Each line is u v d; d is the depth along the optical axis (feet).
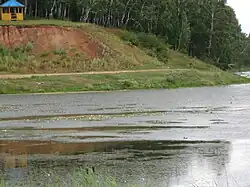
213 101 141.79
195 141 71.00
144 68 242.78
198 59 335.47
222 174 51.57
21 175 52.03
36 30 233.96
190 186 47.34
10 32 230.48
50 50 225.35
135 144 69.46
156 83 205.36
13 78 182.70
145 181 48.80
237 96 160.56
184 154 61.62
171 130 82.69
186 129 83.61
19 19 261.24
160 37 326.65
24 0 291.17
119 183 47.67
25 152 65.05
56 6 293.64
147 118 100.73
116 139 74.23
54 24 240.94
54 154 63.31
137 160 58.54
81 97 156.97
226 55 362.12
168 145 68.08
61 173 52.70
